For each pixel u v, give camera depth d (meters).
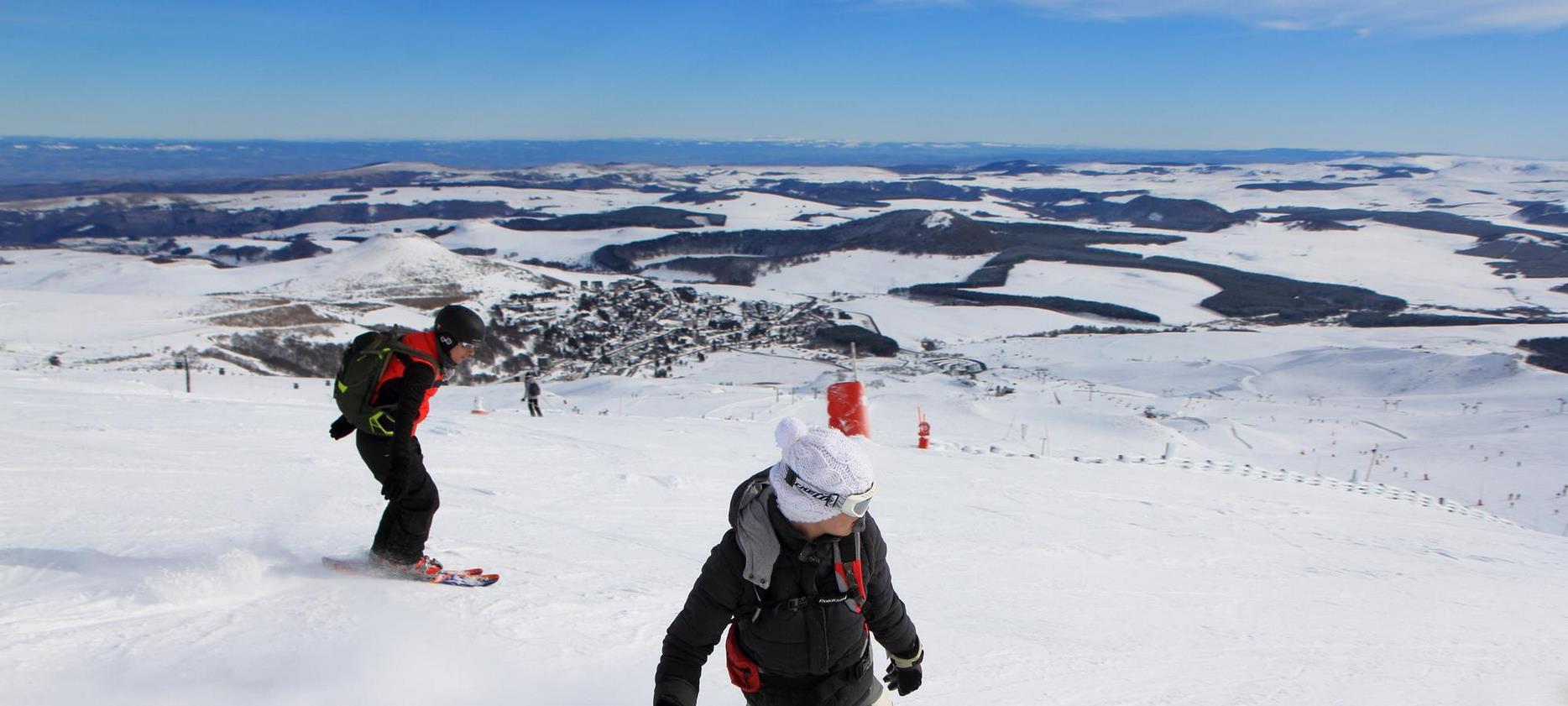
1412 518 13.93
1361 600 7.55
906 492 11.00
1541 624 7.49
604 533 6.41
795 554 2.18
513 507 7.11
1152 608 6.34
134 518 5.07
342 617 3.58
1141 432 31.11
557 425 15.93
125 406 13.02
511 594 4.28
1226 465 17.50
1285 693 4.61
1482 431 35.88
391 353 4.18
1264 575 8.23
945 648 4.56
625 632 3.91
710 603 2.22
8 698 2.54
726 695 3.46
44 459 6.91
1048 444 27.50
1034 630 5.25
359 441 4.39
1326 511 13.27
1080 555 8.11
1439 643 6.28
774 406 39.66
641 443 13.58
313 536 4.93
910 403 35.56
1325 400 53.84
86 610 3.38
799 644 2.20
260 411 13.90
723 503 8.70
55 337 78.69
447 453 10.07
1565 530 21.72
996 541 8.34
